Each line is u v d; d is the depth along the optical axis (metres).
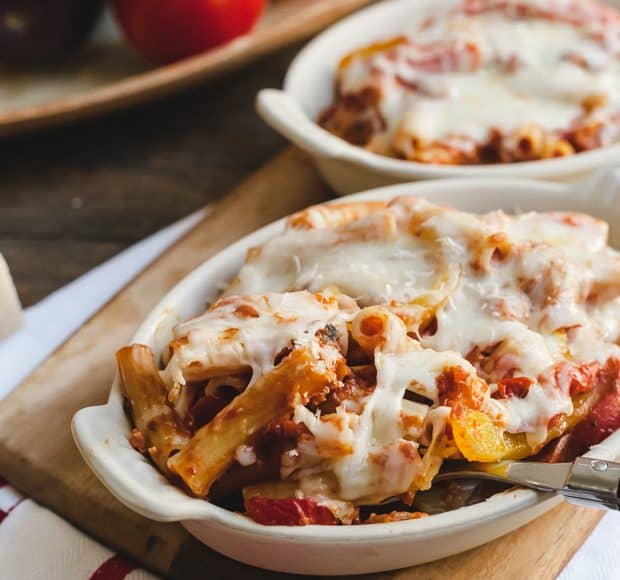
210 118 0.68
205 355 0.41
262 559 0.40
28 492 0.45
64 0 0.66
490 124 0.58
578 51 0.60
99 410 0.41
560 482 0.39
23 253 0.59
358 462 0.39
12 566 0.43
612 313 0.44
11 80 0.68
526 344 0.42
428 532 0.38
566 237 0.46
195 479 0.39
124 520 0.43
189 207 0.61
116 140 0.66
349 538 0.38
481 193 0.52
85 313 0.53
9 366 0.51
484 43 0.60
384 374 0.40
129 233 0.60
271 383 0.40
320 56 0.64
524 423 0.41
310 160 0.61
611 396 0.42
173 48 0.67
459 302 0.43
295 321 0.41
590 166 0.55
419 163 0.56
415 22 0.67
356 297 0.44
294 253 0.45
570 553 0.42
